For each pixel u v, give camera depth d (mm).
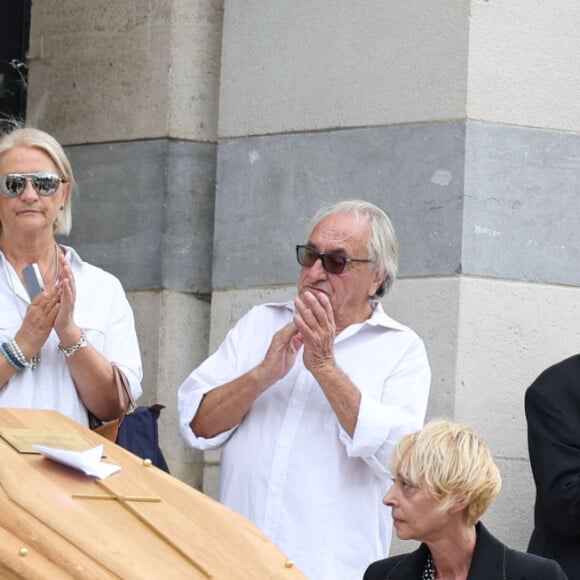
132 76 23938
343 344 17688
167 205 23453
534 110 21453
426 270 21141
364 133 21812
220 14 23906
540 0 21547
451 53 21266
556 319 21312
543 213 21391
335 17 22203
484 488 13766
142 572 10734
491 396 20922
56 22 24984
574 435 18906
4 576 10438
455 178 21094
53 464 12594
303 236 22172
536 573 13758
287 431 17344
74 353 16781
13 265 17375
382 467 16953
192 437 17672
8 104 25344
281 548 16922
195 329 23422
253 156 22734
